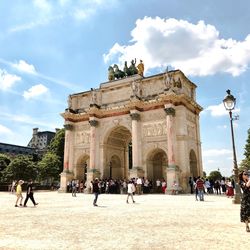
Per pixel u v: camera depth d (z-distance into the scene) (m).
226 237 12.74
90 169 63.69
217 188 54.34
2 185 76.06
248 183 14.64
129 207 26.64
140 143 60.12
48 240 12.32
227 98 31.20
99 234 13.59
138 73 67.31
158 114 59.47
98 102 69.19
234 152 30.28
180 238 12.59
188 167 55.69
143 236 13.08
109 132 66.12
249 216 14.27
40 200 37.62
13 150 166.00
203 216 19.61
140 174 57.66
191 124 62.19
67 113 70.38
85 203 32.06
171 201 33.91
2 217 19.97
